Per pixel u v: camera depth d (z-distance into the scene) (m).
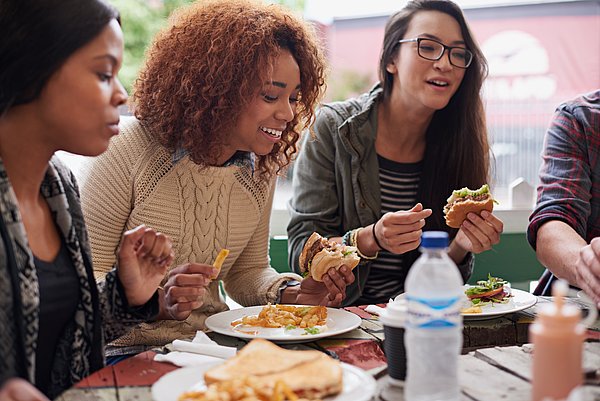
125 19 4.80
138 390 1.26
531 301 1.86
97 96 1.39
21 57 1.33
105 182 1.97
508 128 4.55
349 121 2.49
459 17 2.41
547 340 1.01
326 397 1.14
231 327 1.68
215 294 2.09
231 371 1.16
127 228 2.00
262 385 1.09
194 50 1.95
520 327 1.71
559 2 4.88
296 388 1.10
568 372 1.01
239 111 1.95
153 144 2.01
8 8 1.33
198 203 2.01
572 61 4.85
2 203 1.30
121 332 1.64
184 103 1.96
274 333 1.62
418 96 2.39
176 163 1.99
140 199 1.96
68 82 1.37
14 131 1.40
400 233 2.14
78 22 1.35
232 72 1.91
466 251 2.42
